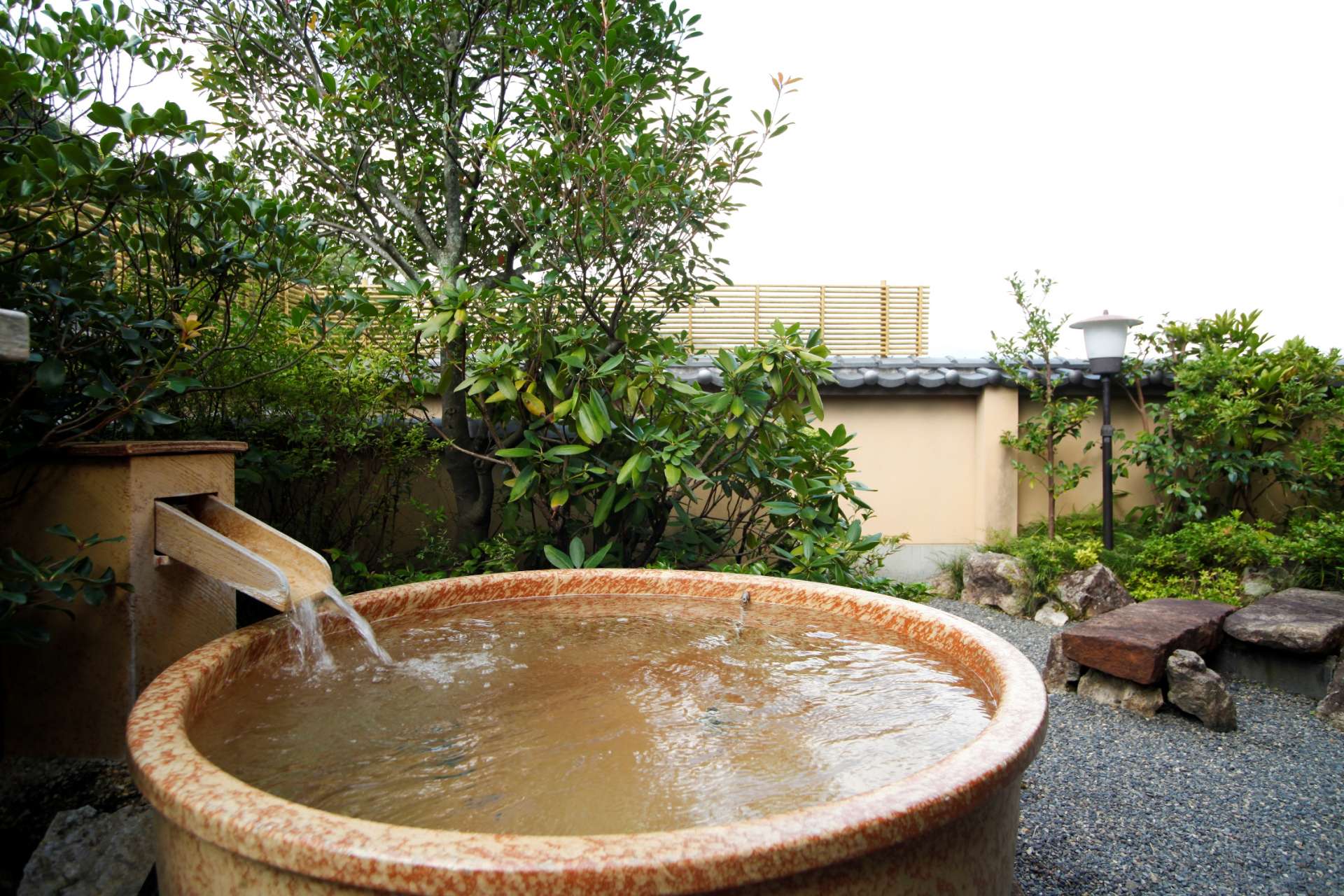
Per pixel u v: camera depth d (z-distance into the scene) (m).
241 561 1.81
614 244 3.41
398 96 3.63
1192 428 5.54
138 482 1.84
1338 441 5.20
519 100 3.80
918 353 8.08
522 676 1.83
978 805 1.00
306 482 3.73
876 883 0.93
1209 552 4.88
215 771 1.02
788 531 3.47
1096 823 2.43
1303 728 3.22
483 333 3.21
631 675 1.85
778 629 2.23
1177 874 2.14
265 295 2.52
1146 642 3.34
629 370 3.44
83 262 2.16
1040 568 5.04
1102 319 5.13
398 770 1.30
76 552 1.84
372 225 3.90
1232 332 5.71
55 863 1.52
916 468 5.84
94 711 1.84
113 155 1.91
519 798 1.19
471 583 2.39
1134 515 5.88
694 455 3.54
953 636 1.91
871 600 2.22
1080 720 3.30
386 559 3.93
